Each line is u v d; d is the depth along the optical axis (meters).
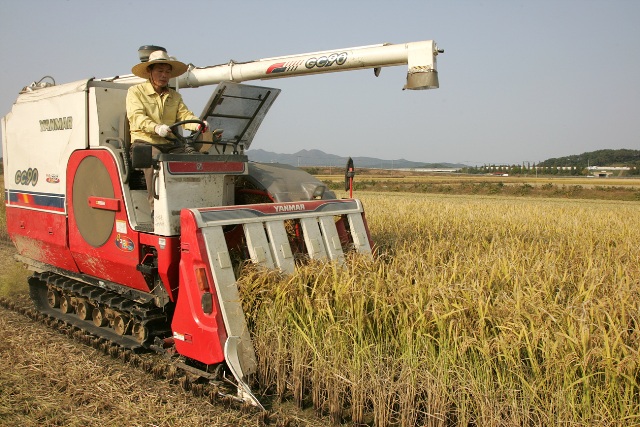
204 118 6.17
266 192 6.32
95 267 6.62
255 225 5.44
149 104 6.08
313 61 6.61
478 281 5.27
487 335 4.39
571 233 12.03
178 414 4.73
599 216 15.77
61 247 7.00
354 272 5.41
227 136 6.63
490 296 4.71
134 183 6.07
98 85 6.52
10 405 4.86
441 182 59.16
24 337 6.72
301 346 4.90
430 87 6.02
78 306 7.41
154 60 5.95
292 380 5.01
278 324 5.03
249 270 5.23
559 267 6.80
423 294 4.87
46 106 7.13
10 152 8.07
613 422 3.77
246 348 5.03
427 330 4.55
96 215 6.34
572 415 3.88
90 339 6.59
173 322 5.34
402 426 4.46
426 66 5.95
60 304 7.84
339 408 4.69
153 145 5.74
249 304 5.11
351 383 4.60
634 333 4.12
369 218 12.42
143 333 6.16
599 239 11.25
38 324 7.49
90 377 5.51
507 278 5.56
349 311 4.77
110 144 6.20
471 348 4.30
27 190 7.66
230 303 5.02
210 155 5.77
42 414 4.66
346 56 6.40
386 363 4.66
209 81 7.48
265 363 5.08
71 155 6.65
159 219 5.48
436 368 4.40
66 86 6.80
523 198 42.62
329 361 4.71
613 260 8.57
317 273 5.30
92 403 4.89
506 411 4.12
